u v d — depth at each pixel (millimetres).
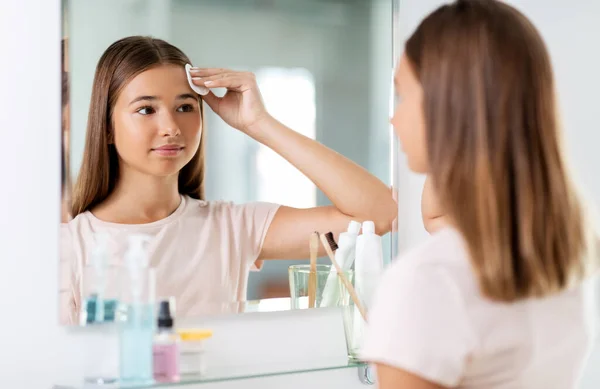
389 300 771
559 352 805
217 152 1475
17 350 1325
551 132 783
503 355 766
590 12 1899
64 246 1345
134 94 1389
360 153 1622
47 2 1343
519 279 752
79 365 1363
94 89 1359
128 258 1265
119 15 1374
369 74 1632
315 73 1573
